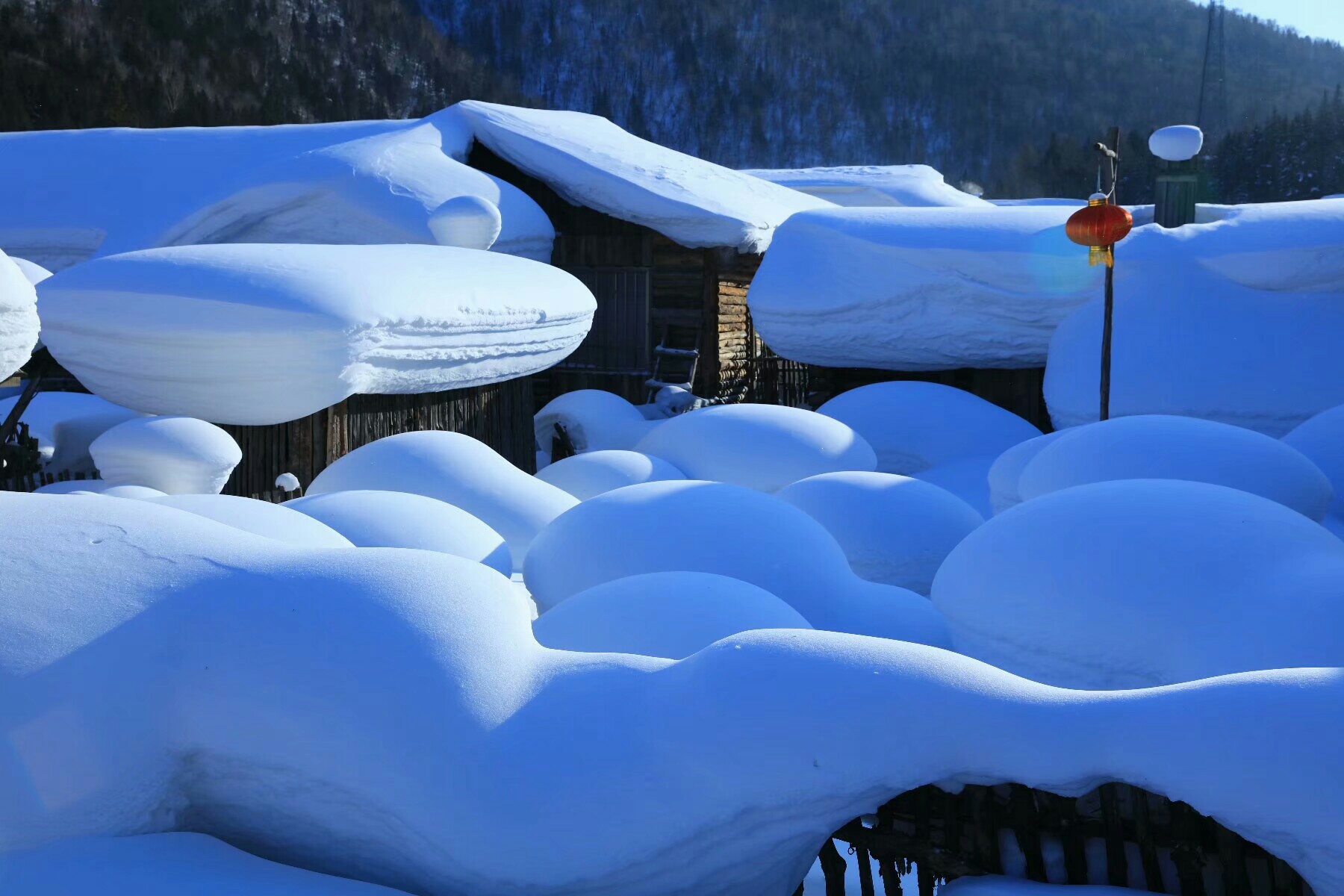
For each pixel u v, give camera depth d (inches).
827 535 217.3
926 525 259.8
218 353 311.9
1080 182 3225.9
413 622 115.4
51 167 641.0
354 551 126.2
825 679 109.3
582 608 159.0
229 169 624.4
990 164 3927.2
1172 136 512.7
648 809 106.2
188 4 2706.7
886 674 109.7
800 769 106.2
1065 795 107.3
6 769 102.6
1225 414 414.9
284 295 315.3
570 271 627.8
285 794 110.3
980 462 415.8
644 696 113.3
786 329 526.0
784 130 3949.3
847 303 504.4
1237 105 4082.2
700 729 107.9
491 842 104.3
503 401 460.8
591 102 3870.6
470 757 107.3
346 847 110.1
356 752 107.9
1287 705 101.0
